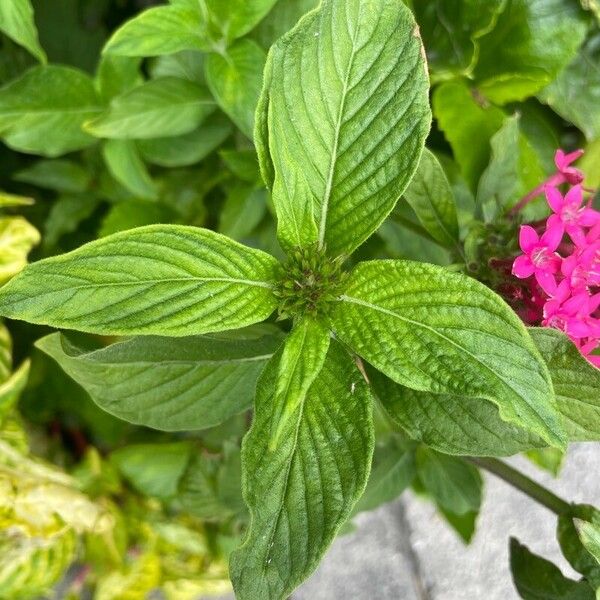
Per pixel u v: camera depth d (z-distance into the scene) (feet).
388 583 1.86
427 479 1.27
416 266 0.78
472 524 1.42
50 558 1.55
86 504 1.55
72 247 1.66
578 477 1.61
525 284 0.94
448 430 0.87
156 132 1.28
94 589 1.81
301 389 0.75
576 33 1.21
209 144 1.39
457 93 1.27
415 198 0.99
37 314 0.70
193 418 1.00
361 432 0.79
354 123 0.81
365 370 0.91
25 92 1.27
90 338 1.54
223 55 1.15
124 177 1.37
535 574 1.05
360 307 0.81
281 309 0.81
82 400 1.67
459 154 1.28
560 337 0.81
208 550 1.76
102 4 1.65
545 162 1.32
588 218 0.89
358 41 0.78
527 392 0.71
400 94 0.80
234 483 1.39
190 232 0.74
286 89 0.79
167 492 1.63
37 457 1.60
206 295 0.77
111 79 1.31
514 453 0.86
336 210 0.84
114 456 1.58
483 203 1.09
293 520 0.79
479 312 0.74
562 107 1.29
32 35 1.14
